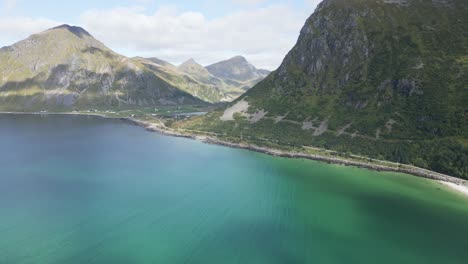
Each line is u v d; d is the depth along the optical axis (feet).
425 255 237.66
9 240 243.60
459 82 521.65
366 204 324.19
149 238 252.01
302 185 378.32
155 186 365.20
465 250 245.24
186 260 225.97
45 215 284.41
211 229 267.59
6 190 344.49
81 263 219.41
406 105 538.47
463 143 429.38
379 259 231.71
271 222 282.77
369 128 537.24
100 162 469.57
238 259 228.43
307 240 255.29
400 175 420.77
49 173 408.67
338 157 495.00
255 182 385.91
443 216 298.97
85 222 273.54
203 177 402.11
